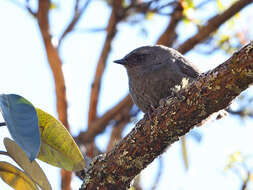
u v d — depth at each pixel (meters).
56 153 7.12
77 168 7.13
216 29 13.99
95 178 7.82
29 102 6.00
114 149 7.79
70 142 7.04
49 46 14.50
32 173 6.96
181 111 7.17
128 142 7.63
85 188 7.84
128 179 7.78
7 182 7.22
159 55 10.91
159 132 7.39
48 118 6.96
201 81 6.98
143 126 7.54
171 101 7.42
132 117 14.84
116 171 7.70
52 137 7.04
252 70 6.40
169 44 15.15
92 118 14.98
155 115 7.48
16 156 6.94
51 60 14.47
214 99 6.86
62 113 14.23
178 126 7.30
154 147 7.53
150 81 10.66
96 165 7.89
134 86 11.14
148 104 11.01
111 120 14.62
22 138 5.76
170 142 7.54
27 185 7.25
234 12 13.74
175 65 10.59
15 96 6.03
